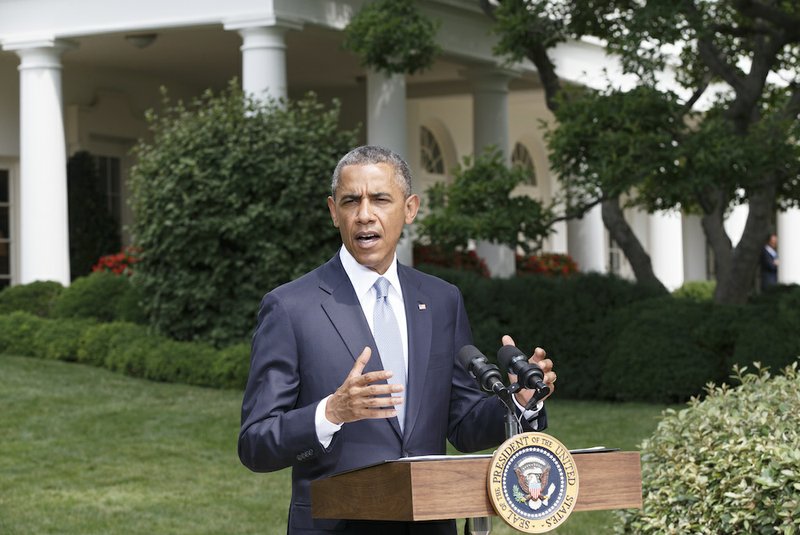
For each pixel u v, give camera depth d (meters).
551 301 14.95
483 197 14.09
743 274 14.80
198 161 14.65
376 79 16.97
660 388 13.91
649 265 15.86
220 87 23.78
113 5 16.55
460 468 3.07
